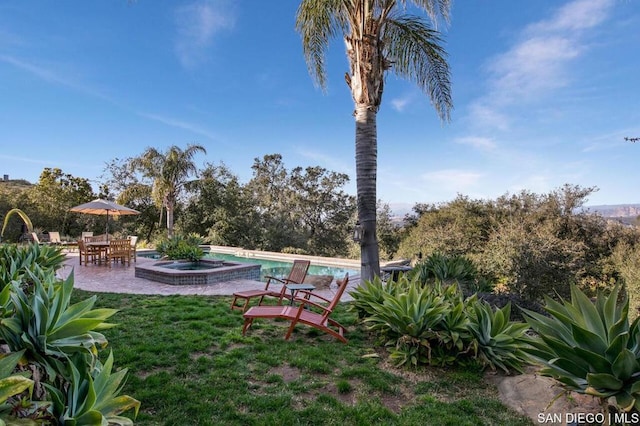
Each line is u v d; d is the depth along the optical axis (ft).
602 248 44.83
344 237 96.58
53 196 74.28
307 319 16.31
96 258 47.50
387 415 10.00
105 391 6.28
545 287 32.91
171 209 67.62
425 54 25.34
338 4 22.63
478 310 14.25
